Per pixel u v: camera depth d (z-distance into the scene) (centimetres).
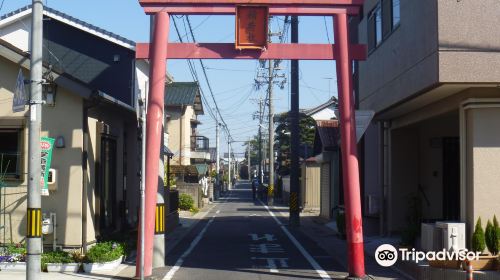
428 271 1094
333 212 2580
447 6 1063
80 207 1313
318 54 1176
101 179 1488
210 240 1886
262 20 1166
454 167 1730
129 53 2520
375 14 1598
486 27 1061
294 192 2392
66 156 1324
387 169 1769
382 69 1497
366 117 1266
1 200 1327
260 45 1167
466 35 1061
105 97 1339
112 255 1222
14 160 1342
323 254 1531
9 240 1318
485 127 1123
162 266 1295
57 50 2538
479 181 1117
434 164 1736
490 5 1061
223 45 1188
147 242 1152
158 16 1177
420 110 1468
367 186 2069
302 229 2306
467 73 1057
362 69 1775
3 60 1350
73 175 1318
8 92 1345
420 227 1371
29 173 980
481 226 1103
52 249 1306
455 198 1725
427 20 1120
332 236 2012
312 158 3503
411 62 1224
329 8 1174
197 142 5275
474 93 1122
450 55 1059
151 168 1164
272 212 3400
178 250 1617
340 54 1168
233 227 2394
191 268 1280
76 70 2514
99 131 1430
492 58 1059
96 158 1423
